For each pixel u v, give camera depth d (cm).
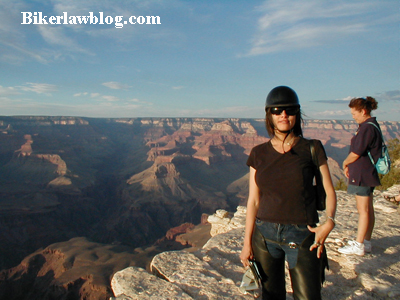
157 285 346
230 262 418
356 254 434
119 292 349
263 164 238
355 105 404
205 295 326
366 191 416
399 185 870
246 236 257
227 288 340
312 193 230
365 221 425
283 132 239
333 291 355
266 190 236
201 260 421
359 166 412
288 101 229
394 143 1402
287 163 226
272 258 247
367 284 356
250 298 319
